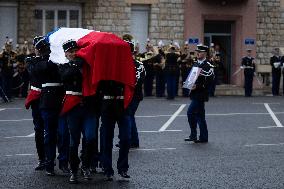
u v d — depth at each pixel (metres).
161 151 18.58
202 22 44.41
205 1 44.25
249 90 41.88
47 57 14.96
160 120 26.64
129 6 43.12
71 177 13.90
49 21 42.16
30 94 15.34
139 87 18.97
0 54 34.88
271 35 45.59
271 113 30.11
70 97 13.85
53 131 14.77
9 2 41.50
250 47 45.25
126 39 18.25
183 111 30.27
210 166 16.12
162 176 14.74
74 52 13.88
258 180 14.41
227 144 20.12
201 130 20.52
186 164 16.39
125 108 14.12
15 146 19.36
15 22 41.72
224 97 40.66
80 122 13.96
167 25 43.78
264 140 21.14
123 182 14.03
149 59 39.38
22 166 15.95
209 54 40.88
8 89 35.00
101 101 14.12
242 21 45.06
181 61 39.56
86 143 14.05
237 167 16.02
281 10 45.69
